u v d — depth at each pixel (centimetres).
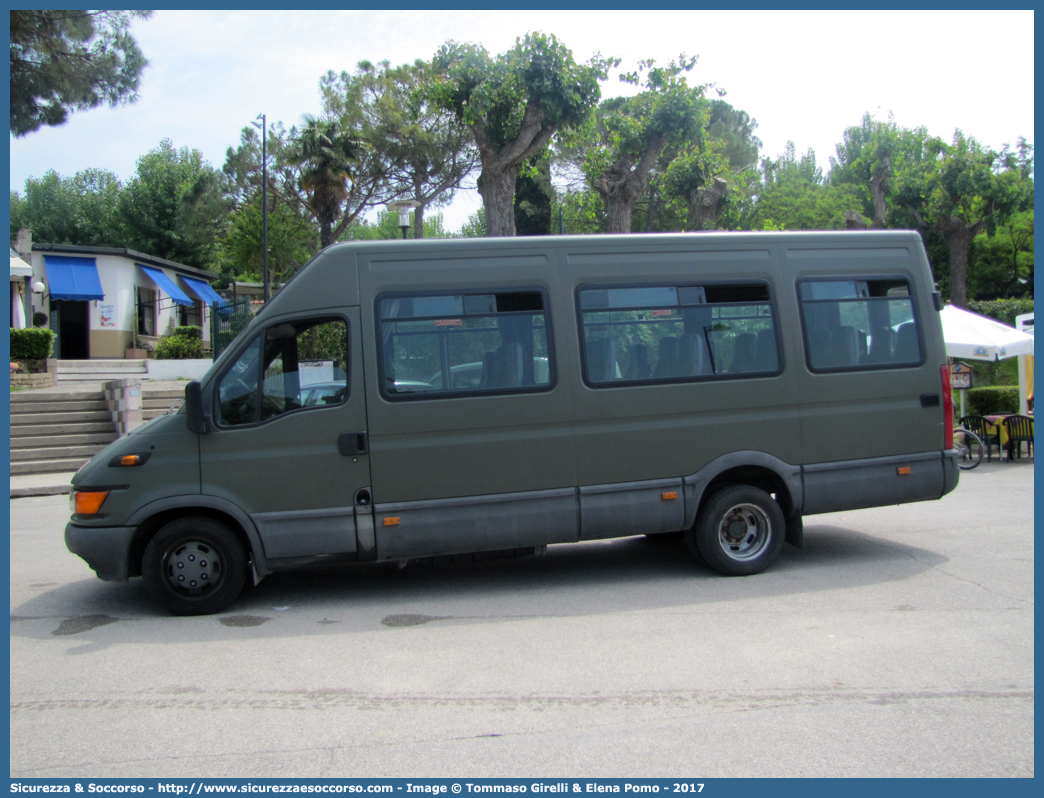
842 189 5188
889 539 800
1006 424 1423
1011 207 3409
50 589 689
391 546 616
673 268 679
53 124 1552
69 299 2627
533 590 656
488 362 640
